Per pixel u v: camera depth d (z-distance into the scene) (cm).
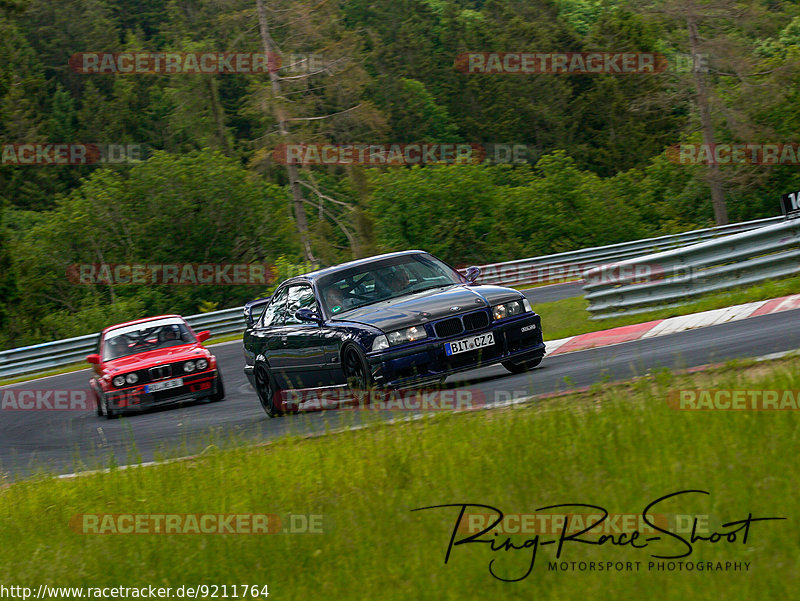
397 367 1605
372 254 6244
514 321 1714
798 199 2478
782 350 1420
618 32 15550
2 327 8075
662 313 2322
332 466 1177
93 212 9338
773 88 8375
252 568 891
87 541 1075
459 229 9538
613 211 10150
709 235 6356
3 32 14150
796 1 11562
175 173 9388
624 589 670
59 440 2255
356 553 850
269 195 9762
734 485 795
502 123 15588
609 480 870
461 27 17075
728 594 634
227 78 13212
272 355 1944
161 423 2209
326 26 6231
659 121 14938
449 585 732
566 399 1313
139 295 8888
